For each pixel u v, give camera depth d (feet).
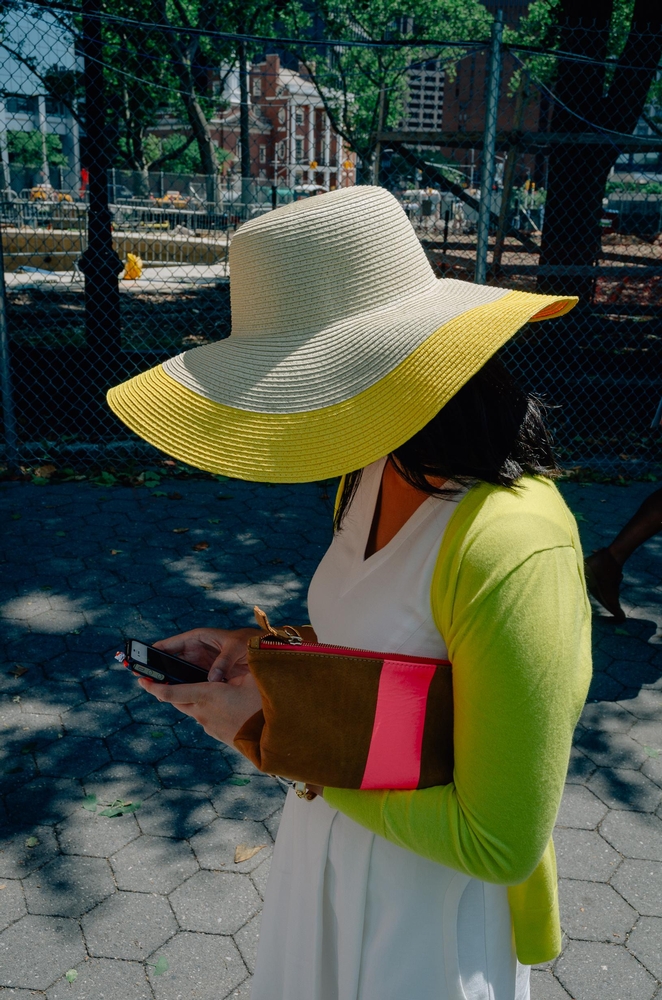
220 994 7.63
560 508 3.36
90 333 25.67
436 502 3.40
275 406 3.47
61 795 10.16
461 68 92.48
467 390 3.39
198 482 21.29
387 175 39.40
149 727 11.52
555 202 31.96
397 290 3.64
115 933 8.23
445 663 3.35
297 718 3.37
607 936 8.41
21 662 12.93
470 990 3.88
